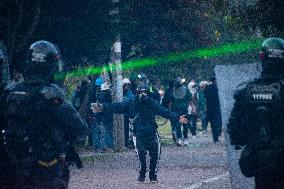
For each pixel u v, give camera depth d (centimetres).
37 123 998
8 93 1014
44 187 988
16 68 3438
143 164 2333
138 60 5925
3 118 1011
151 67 6088
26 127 998
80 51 3809
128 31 4050
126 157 3525
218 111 4419
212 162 3030
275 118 1016
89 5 3641
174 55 5756
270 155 1009
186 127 4262
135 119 2306
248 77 1234
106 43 3788
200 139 4903
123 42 5253
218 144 4247
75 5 3612
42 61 1030
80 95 4091
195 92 5703
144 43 5338
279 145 1011
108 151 4019
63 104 1010
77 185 2348
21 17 3138
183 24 5369
